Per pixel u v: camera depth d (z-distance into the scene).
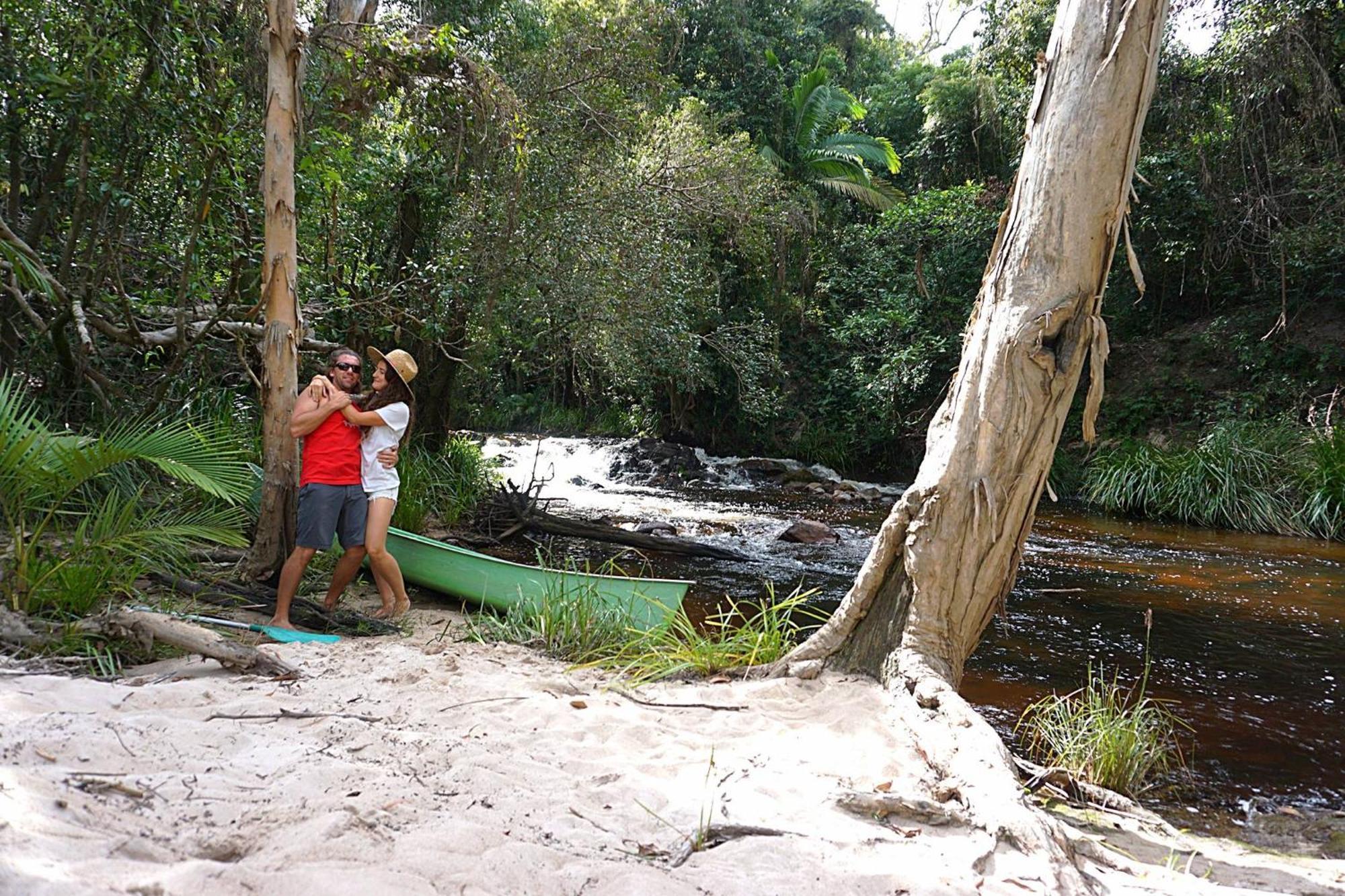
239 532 6.54
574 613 5.83
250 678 4.18
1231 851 3.96
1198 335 18.41
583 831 2.85
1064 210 4.64
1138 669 6.78
